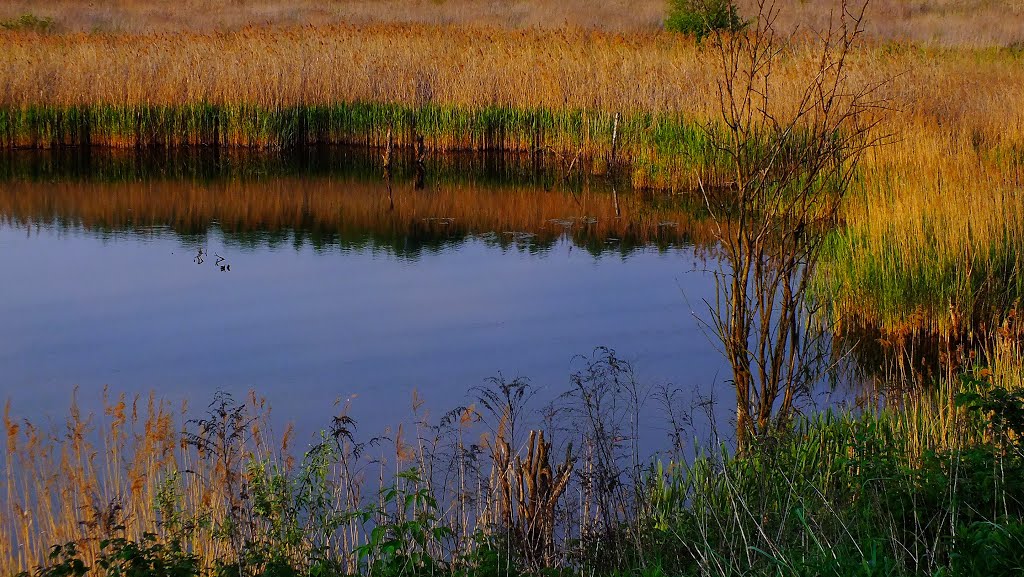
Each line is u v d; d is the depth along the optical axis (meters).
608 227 15.79
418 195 18.53
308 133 23.95
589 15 40.84
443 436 7.37
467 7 43.53
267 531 5.51
